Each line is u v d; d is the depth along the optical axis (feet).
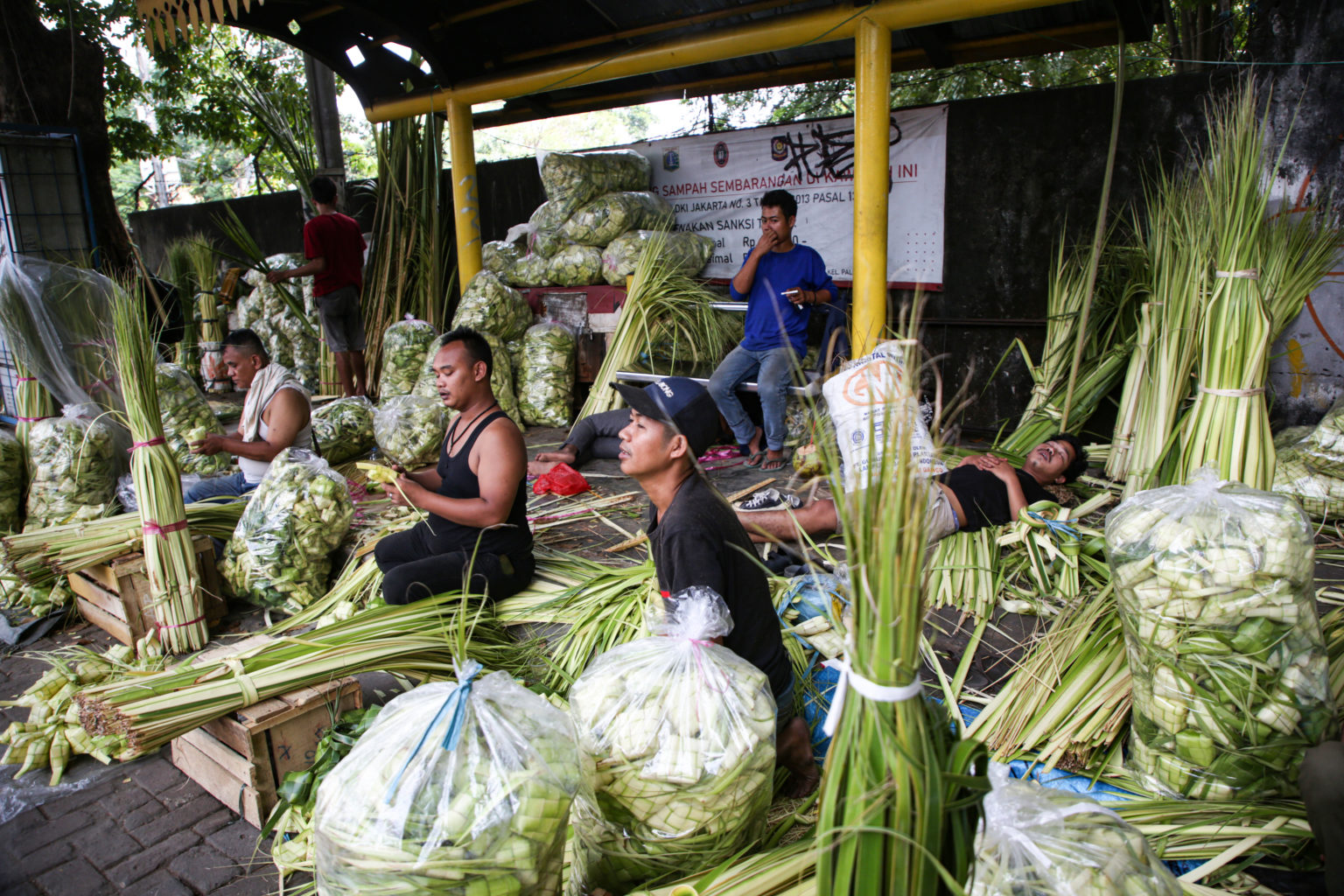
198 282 29.68
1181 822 6.24
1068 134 16.81
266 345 29.35
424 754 4.97
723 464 17.02
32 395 14.62
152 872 7.23
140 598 10.85
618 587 10.08
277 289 25.80
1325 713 6.25
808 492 13.41
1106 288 16.19
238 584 11.47
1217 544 6.22
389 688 9.68
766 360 16.06
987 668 8.83
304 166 27.25
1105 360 15.99
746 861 5.52
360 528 13.55
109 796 8.32
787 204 15.79
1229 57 17.61
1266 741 6.18
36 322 14.48
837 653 8.68
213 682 7.59
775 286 16.02
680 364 19.44
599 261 21.06
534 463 17.46
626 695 5.66
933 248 18.79
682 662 5.80
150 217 40.55
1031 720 7.61
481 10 19.45
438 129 24.44
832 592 8.94
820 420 4.18
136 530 11.32
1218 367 9.00
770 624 7.05
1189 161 15.67
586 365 21.39
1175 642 6.37
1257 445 8.95
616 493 15.51
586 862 5.98
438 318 24.81
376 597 11.00
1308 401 14.71
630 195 20.75
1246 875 5.87
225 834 7.66
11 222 18.25
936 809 3.52
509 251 23.39
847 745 3.65
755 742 5.53
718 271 21.86
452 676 9.18
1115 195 16.58
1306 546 6.24
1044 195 17.33
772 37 15.81
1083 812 4.70
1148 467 12.61
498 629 10.09
